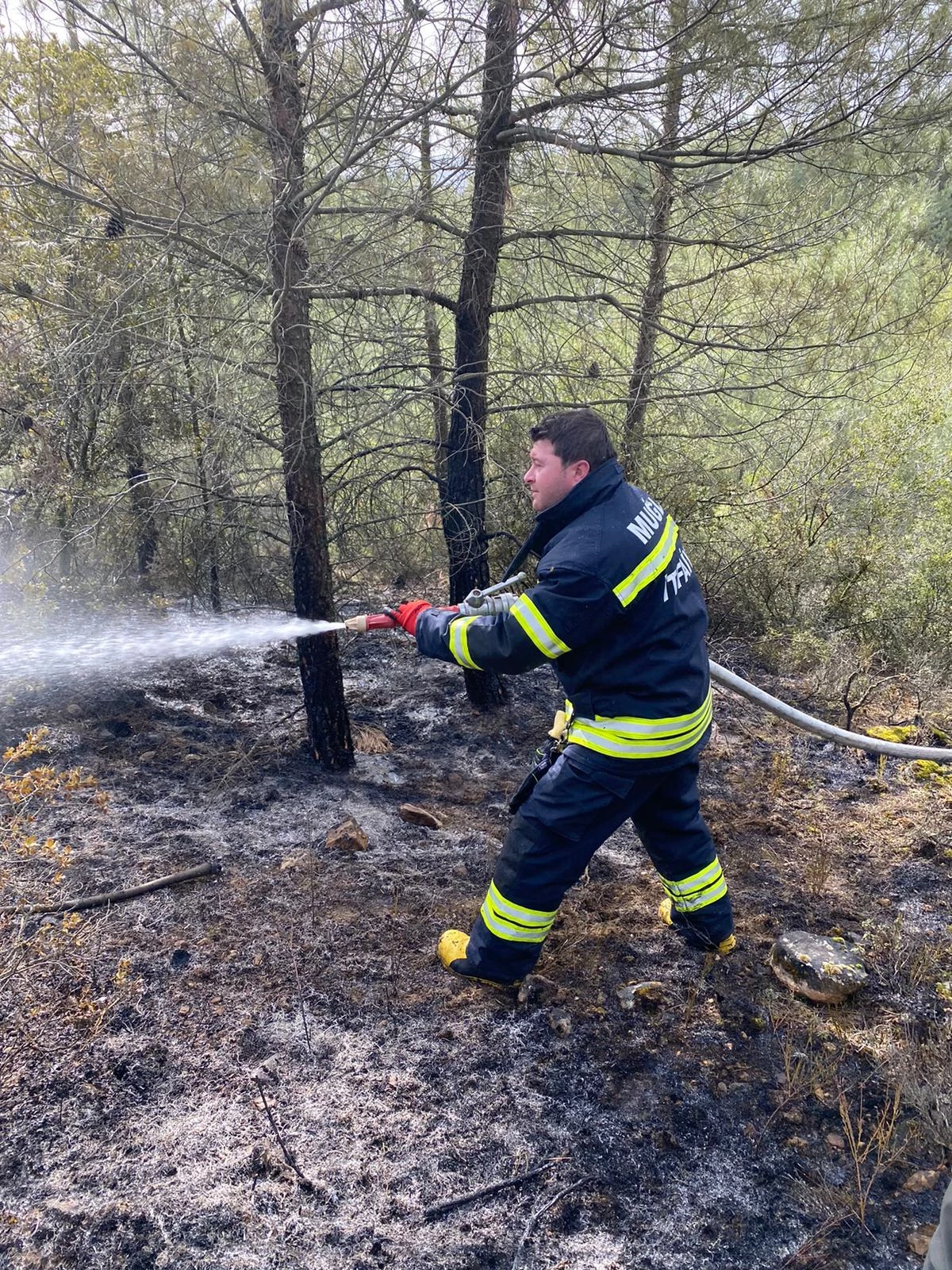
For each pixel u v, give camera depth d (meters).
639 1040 2.71
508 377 5.28
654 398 5.14
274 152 3.54
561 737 2.78
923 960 3.04
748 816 4.11
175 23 3.44
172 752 4.39
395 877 3.47
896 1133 2.41
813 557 6.07
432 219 4.28
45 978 2.76
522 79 3.99
